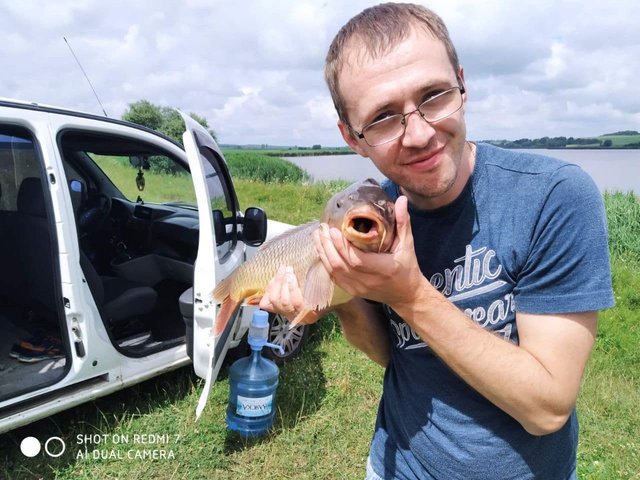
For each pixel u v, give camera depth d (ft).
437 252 1.95
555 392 1.62
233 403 4.65
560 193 1.67
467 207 1.85
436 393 2.02
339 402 5.31
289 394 5.33
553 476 1.98
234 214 5.76
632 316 8.53
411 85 1.66
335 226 1.85
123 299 4.91
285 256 2.63
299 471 4.27
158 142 5.29
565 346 1.65
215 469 4.22
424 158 1.72
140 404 4.96
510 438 1.90
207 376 4.09
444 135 1.72
